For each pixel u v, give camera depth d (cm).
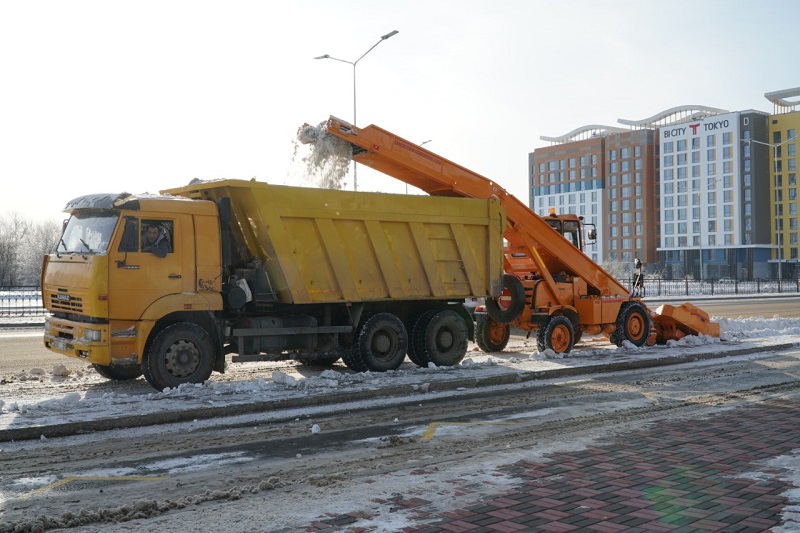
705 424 860
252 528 506
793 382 1204
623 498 568
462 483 614
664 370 1370
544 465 673
